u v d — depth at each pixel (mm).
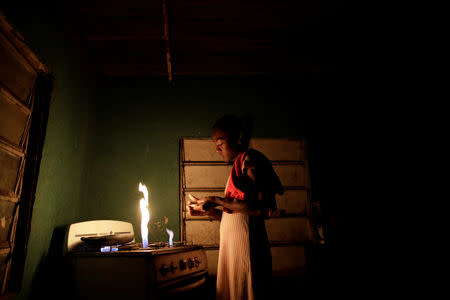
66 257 1852
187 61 3170
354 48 3107
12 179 1727
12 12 1626
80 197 2717
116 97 3223
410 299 2799
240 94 3350
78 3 2336
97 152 3020
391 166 3158
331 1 2451
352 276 2885
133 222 2854
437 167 3078
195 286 1949
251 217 1734
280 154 3213
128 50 2947
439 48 3129
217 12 2518
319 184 3129
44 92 2039
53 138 2139
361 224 3025
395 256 2928
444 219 2965
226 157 1951
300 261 2939
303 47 3039
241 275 1635
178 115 3221
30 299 1817
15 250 1731
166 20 2520
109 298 1650
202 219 2945
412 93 3250
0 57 1581
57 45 2217
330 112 3354
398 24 2744
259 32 2797
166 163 3053
